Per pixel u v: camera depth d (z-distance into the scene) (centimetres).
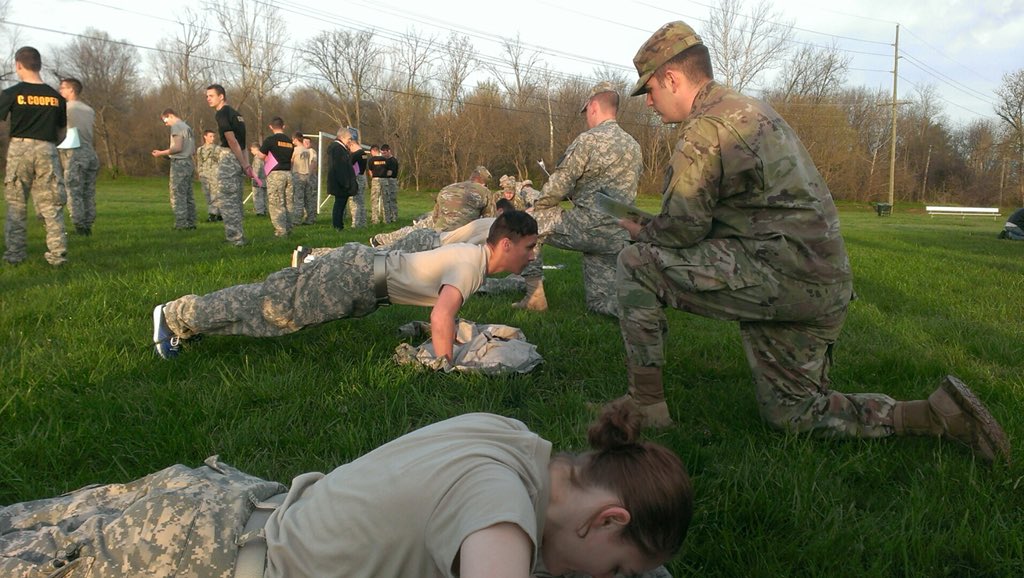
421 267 394
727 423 349
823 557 233
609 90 596
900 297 727
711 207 304
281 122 1152
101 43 5344
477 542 138
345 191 1318
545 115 5322
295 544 164
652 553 156
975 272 952
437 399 360
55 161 691
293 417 332
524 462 161
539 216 594
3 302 514
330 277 391
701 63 317
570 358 450
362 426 321
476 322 548
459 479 152
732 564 229
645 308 329
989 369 450
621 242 577
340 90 5375
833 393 325
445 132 5247
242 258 791
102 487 195
